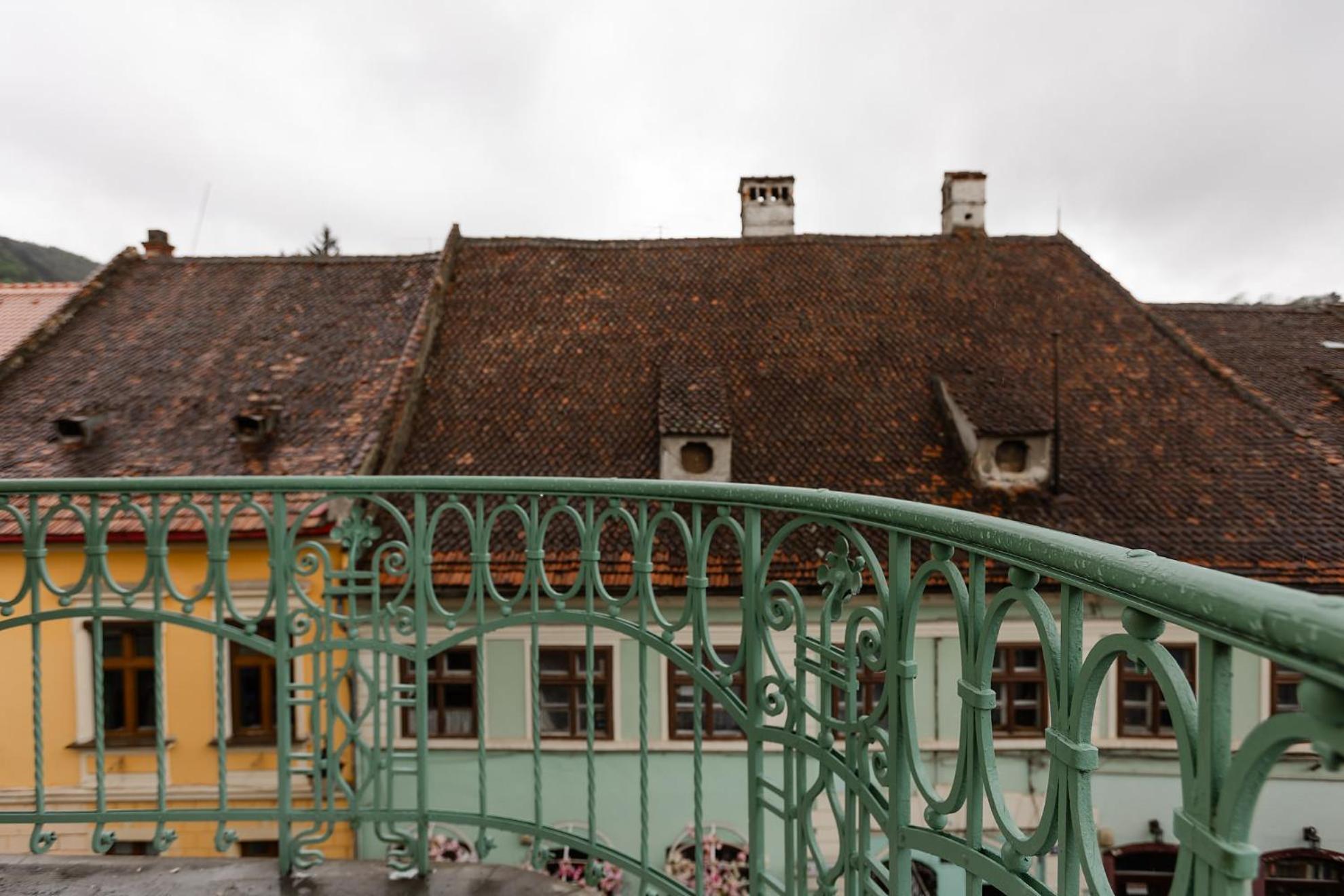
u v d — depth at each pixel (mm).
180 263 15734
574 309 14836
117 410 12211
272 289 15078
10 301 16812
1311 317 17141
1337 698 671
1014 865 1162
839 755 1698
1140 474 11727
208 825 10109
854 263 15867
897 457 12102
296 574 2385
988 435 11547
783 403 13000
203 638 10070
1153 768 10383
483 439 12266
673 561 9938
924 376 13445
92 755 10203
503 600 2311
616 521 10344
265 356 13344
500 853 10398
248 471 11047
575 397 13031
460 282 15328
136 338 13789
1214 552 10445
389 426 11844
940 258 16031
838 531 1681
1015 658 10312
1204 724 836
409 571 2357
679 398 12430
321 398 12391
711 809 10352
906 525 1436
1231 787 798
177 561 9828
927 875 9531
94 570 2424
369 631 9648
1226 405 12945
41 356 13312
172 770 10172
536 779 2299
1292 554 10375
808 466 11930
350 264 15688
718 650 9938
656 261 15992
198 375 12914
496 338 14141
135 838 10156
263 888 2285
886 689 1520
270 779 10086
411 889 2264
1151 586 890
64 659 10180
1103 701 10500
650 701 10414
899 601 1485
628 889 10461
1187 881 854
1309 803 9977
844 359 13773
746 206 17844
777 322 14531
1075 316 14773
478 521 2318
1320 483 11445
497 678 10516
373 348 13555
